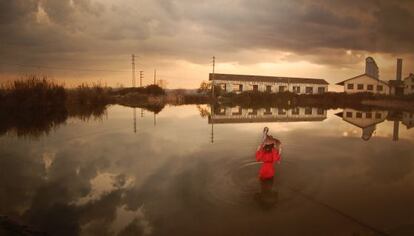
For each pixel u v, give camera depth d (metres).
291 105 37.09
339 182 7.39
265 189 6.91
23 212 5.77
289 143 12.27
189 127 16.91
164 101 42.91
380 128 16.58
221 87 49.09
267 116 23.52
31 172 8.34
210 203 6.17
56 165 9.05
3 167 8.82
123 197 6.53
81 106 31.98
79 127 16.72
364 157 9.91
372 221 5.35
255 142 12.40
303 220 5.40
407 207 5.93
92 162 9.35
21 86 25.88
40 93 27.03
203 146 11.61
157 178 7.78
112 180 7.66
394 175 7.97
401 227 5.12
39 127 16.56
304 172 8.23
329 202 6.16
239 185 7.22
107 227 5.18
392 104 36.47
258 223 5.28
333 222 5.29
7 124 17.61
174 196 6.56
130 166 8.90
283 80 52.75
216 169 8.51
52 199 6.44
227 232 4.98
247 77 51.84
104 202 6.26
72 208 5.96
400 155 10.15
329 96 41.06
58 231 5.03
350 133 14.88
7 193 6.77
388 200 6.30
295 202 6.22
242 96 41.59
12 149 11.16
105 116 22.55
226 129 16.19
